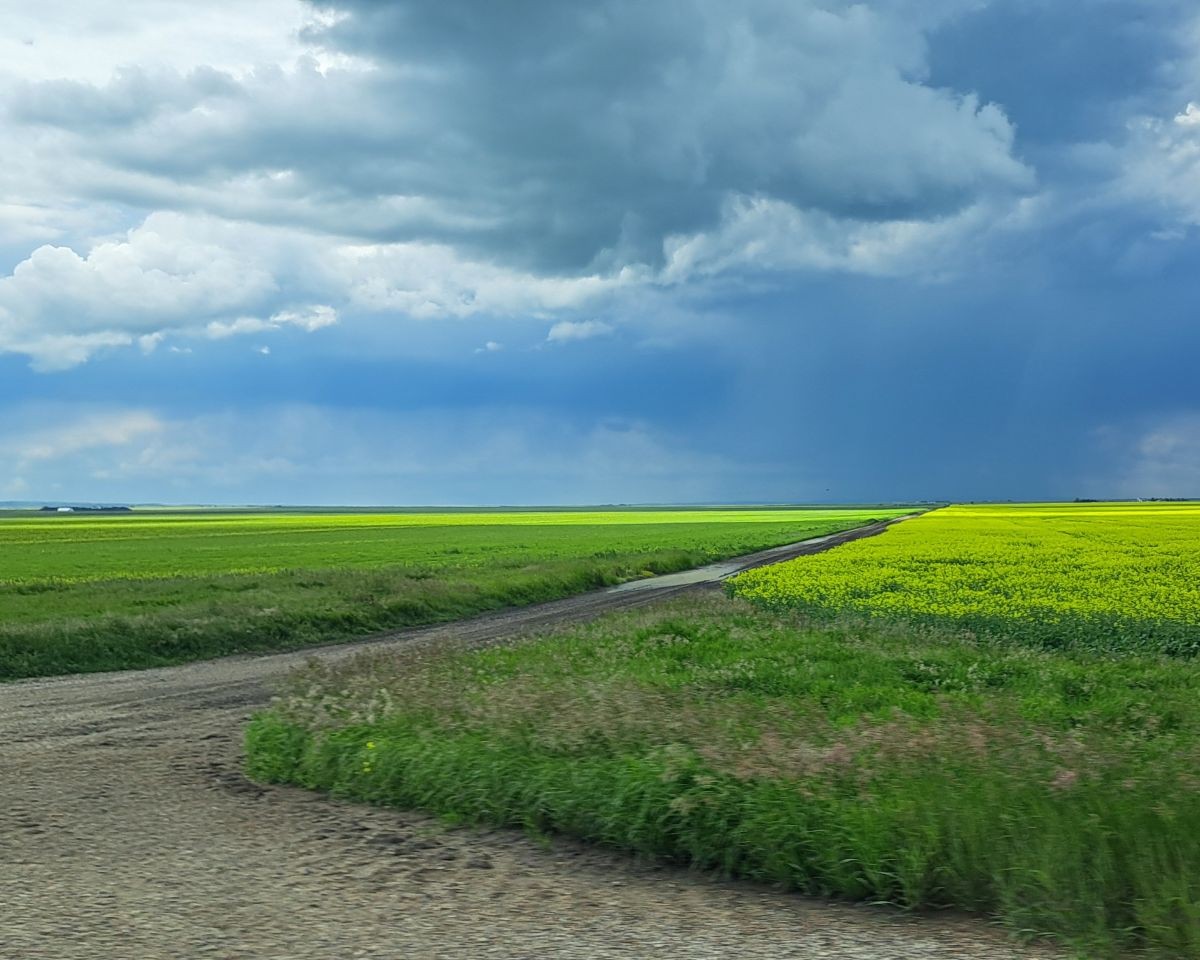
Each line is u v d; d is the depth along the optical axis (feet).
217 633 77.56
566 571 138.10
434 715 37.17
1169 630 64.18
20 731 45.42
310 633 84.38
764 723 32.86
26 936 20.45
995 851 22.54
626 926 21.35
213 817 30.63
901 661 50.78
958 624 69.36
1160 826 22.40
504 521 508.53
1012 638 62.80
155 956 19.42
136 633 73.10
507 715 35.32
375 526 422.41
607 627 71.05
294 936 20.59
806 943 20.29
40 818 30.35
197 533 341.82
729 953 19.71
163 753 40.40
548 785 29.37
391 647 75.77
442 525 437.58
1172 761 27.30
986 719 33.55
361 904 22.70
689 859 25.99
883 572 122.72
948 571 124.47
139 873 24.93
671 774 27.25
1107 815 23.00
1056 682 45.98
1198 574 119.55
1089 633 64.03
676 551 197.36
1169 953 19.21
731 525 429.79
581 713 34.14
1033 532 256.32
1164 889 20.15
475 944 20.20
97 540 286.46
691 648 57.98
